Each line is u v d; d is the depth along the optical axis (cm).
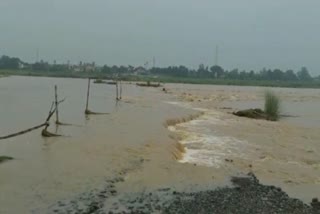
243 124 4356
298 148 3198
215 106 6631
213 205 1706
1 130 3338
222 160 2672
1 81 12988
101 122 3962
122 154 2550
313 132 4044
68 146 2741
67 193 1778
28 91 8331
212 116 4975
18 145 2748
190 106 6281
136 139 3031
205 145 3134
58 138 3025
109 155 2514
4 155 2425
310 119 5409
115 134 3247
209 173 2253
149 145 2833
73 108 5278
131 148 2720
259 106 7006
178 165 2370
